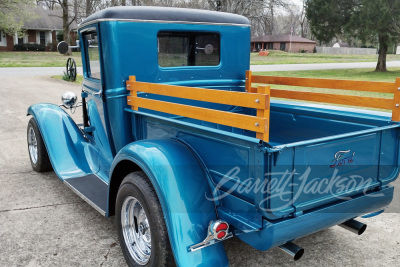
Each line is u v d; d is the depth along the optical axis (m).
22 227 3.33
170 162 2.32
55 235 3.20
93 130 3.98
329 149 2.16
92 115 3.93
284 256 2.89
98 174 3.73
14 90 13.28
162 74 3.35
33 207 3.75
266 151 1.89
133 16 3.13
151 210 2.33
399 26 19.17
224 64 3.70
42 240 3.11
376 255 2.90
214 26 3.54
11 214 3.59
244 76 3.86
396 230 3.30
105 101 3.32
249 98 1.96
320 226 2.25
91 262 2.81
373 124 2.77
